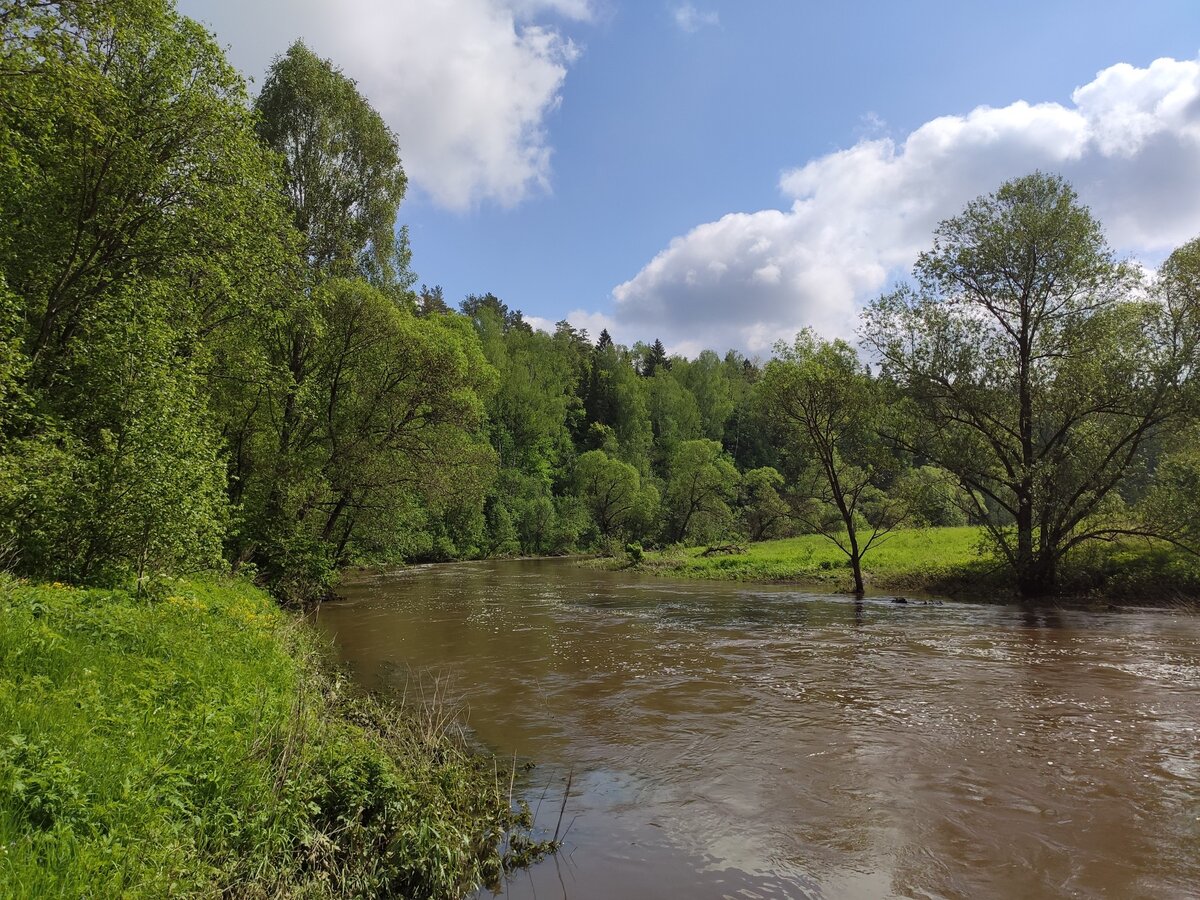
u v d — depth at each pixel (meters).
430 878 5.00
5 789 3.89
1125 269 22.05
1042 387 23.47
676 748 8.26
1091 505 22.42
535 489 80.00
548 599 25.39
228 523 14.16
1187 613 19.47
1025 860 5.39
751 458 102.69
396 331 25.89
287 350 24.69
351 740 7.07
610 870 5.39
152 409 11.69
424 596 26.86
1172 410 20.97
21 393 11.27
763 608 21.86
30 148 13.52
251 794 5.00
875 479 27.28
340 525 28.73
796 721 9.23
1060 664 12.42
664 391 107.06
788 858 5.52
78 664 6.27
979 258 24.03
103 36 13.53
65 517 10.71
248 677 7.77
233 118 15.91
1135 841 5.66
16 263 14.03
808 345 25.95
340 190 27.41
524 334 111.44
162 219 15.36
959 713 9.38
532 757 8.05
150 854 3.86
